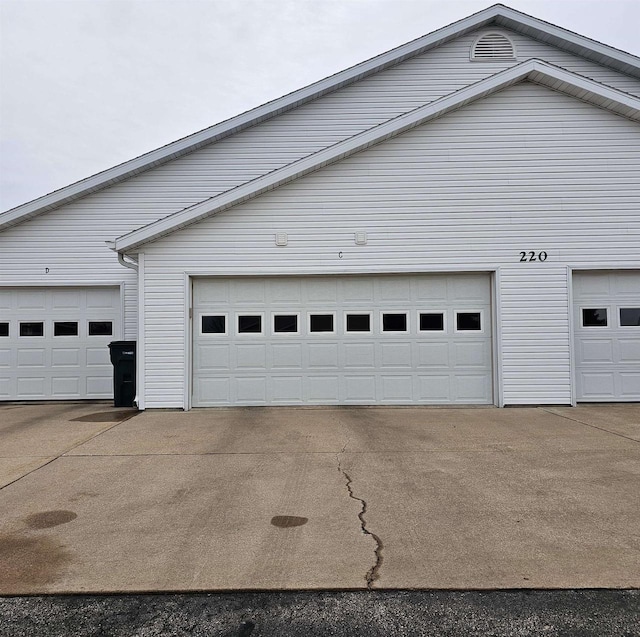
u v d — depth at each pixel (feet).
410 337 31.76
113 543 12.64
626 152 31.76
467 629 9.30
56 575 11.12
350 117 38.88
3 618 9.70
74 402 36.70
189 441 22.98
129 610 9.94
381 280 32.04
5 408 33.78
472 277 31.96
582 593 10.27
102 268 37.37
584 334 31.86
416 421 26.94
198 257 31.53
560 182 31.78
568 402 30.99
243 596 10.34
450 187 31.86
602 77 38.86
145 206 37.88
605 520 13.70
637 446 21.31
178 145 37.47
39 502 15.49
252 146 38.52
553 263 31.53
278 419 27.81
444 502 15.15
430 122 32.04
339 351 31.73
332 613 9.77
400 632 9.25
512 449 21.04
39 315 37.37
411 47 38.47
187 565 11.51
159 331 31.30
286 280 32.01
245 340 31.73
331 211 31.78
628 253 31.45
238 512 14.55
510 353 31.24
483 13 38.19
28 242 37.29
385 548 12.21
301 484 16.90
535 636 9.11
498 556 11.75
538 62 31.14
